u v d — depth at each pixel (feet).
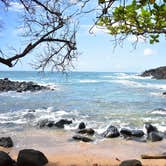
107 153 53.62
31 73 551.18
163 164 46.21
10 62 18.35
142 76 439.22
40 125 77.15
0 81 211.00
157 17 13.82
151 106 118.11
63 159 49.34
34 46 18.44
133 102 131.44
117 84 261.65
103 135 66.74
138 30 14.46
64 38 19.07
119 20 14.16
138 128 75.66
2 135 67.82
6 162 42.88
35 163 44.32
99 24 14.47
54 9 18.69
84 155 52.08
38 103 127.85
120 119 88.38
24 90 188.96
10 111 103.71
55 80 317.01
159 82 308.60
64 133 70.13
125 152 54.39
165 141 62.59
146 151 55.11
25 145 59.31
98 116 93.61
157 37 14.76
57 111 104.06
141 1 13.34
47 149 56.29
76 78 376.89
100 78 383.86
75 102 131.44
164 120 86.58
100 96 158.40
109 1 13.51
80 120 86.28
